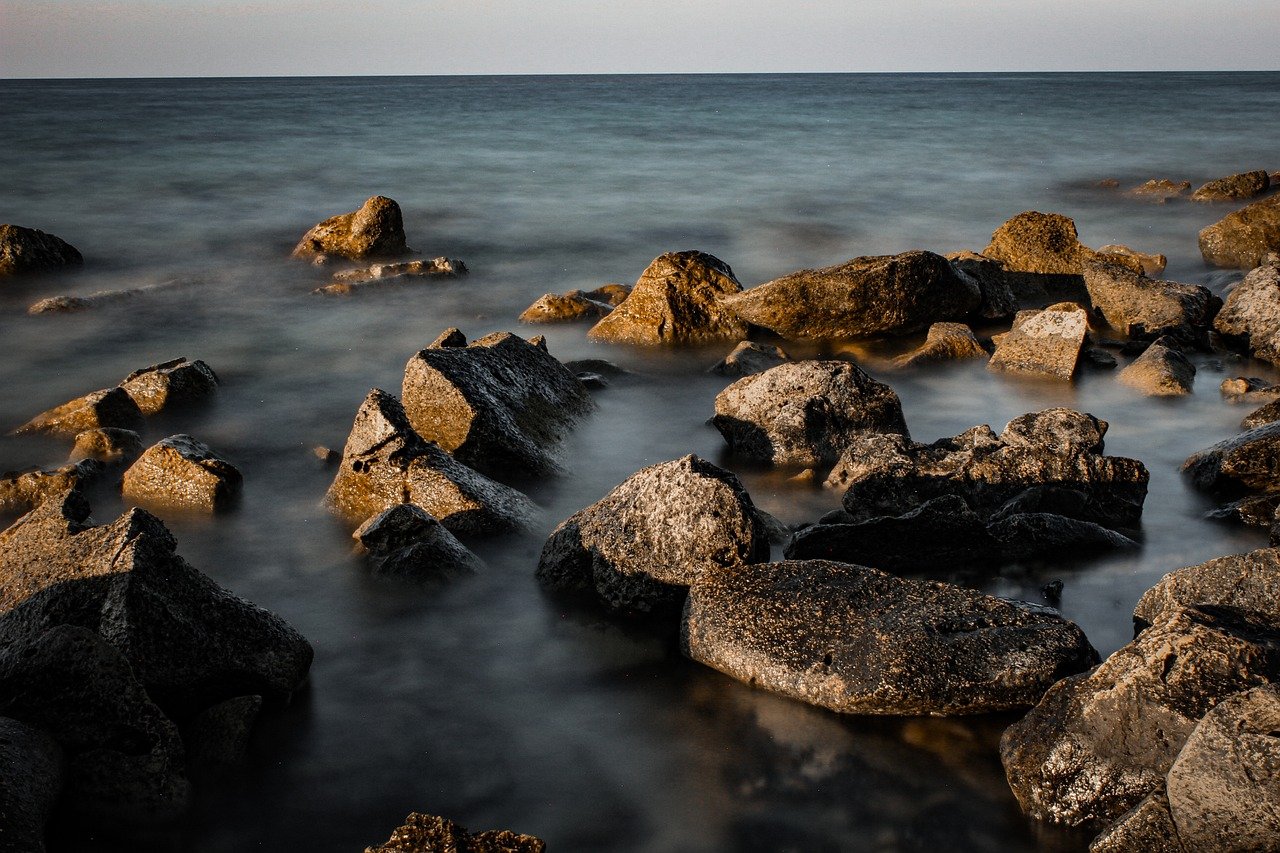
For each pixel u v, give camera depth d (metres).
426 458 9.16
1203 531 9.18
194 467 9.73
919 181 33.50
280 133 49.66
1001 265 17.88
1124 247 19.92
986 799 5.95
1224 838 4.93
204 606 6.63
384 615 7.91
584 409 11.95
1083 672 6.23
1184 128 53.97
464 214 27.19
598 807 5.98
